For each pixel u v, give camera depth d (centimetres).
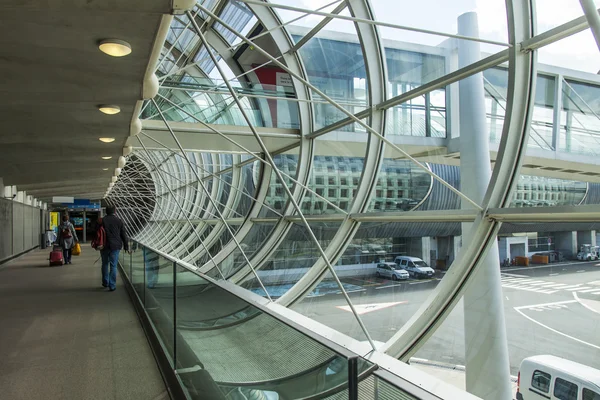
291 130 888
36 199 2575
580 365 300
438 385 251
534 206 351
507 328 373
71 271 1268
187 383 338
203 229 1445
